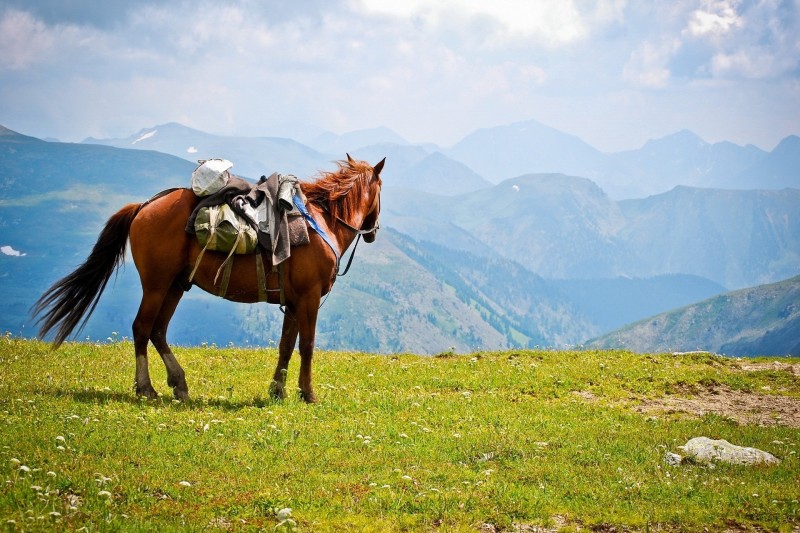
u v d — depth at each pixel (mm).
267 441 11875
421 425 13867
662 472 11938
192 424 12359
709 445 13125
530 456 12375
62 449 10375
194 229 13328
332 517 9148
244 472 10484
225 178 13641
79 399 13477
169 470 10227
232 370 18141
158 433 11750
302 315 14477
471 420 14516
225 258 13586
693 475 11820
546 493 10492
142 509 8953
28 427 11336
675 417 16312
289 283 14180
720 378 19984
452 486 10523
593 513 9875
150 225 13477
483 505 9852
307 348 14633
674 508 10203
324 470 10875
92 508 8758
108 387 14875
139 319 13797
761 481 11609
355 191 15406
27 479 9172
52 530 7977
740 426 15586
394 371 18984
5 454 10008
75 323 13812
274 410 13844
